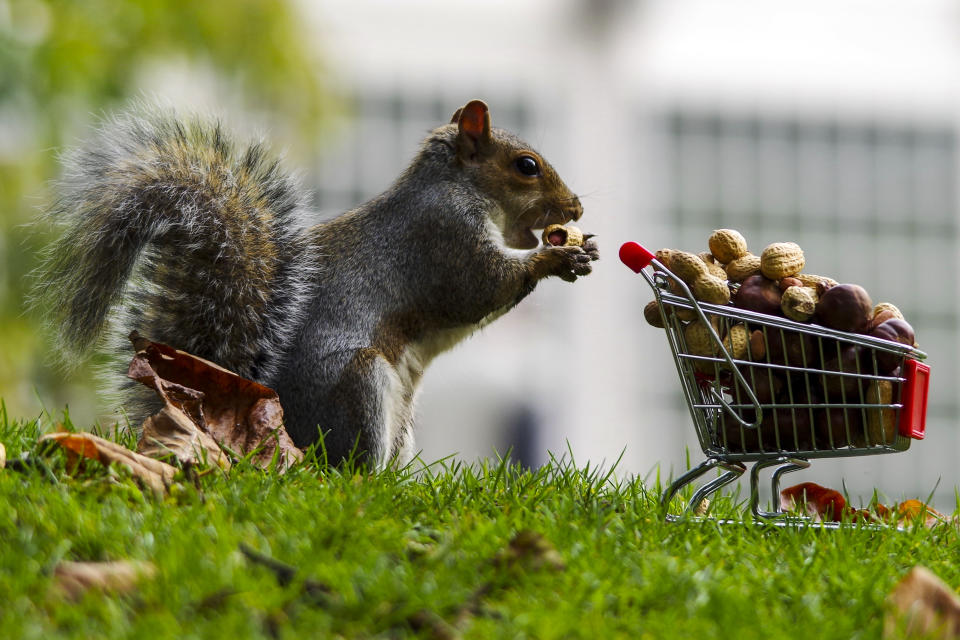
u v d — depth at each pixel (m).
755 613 4.57
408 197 8.48
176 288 7.97
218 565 4.58
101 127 8.41
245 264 7.97
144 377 7.11
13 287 15.05
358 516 5.62
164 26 16.73
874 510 7.12
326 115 18.56
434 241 8.34
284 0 17.86
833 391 6.19
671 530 6.09
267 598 4.33
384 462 7.73
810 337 6.19
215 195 8.00
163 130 8.41
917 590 4.79
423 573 4.83
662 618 4.50
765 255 6.32
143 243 7.83
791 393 6.20
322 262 8.25
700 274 6.23
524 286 8.37
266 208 8.29
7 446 6.67
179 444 6.68
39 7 15.88
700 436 6.43
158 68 17.08
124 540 4.97
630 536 5.75
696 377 6.46
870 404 6.09
